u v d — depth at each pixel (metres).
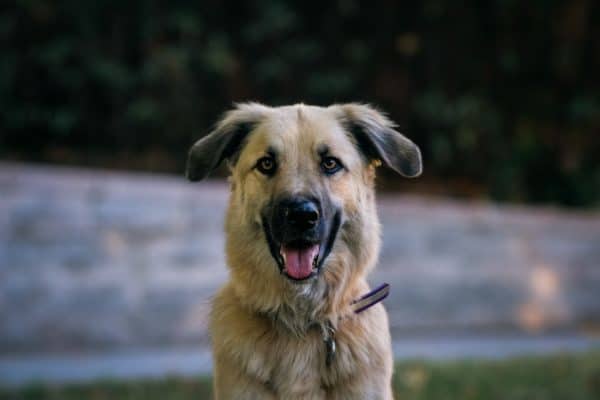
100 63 15.96
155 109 16.06
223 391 5.36
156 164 16.11
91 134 16.30
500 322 14.71
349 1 17.02
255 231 5.48
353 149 5.71
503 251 14.84
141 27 16.34
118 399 8.79
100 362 11.26
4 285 11.93
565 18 17.78
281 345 5.38
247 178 5.55
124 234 12.57
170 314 12.74
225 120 5.98
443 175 17.47
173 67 15.95
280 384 5.32
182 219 12.90
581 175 18.11
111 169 15.79
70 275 12.28
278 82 16.97
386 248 13.91
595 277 15.52
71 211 12.34
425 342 13.27
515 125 18.22
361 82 17.30
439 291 14.28
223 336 5.43
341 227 5.53
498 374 10.10
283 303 5.42
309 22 17.34
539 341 13.62
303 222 5.18
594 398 9.27
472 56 17.81
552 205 18.12
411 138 17.36
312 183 5.36
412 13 17.45
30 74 16.06
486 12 17.70
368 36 17.45
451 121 16.88
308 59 17.05
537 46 17.95
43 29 16.16
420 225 14.20
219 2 17.02
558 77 18.11
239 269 5.54
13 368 10.82
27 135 16.17
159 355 11.83
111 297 12.45
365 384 5.33
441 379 9.72
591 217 15.66
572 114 17.78
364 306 5.45
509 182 17.69
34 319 12.08
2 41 16.06
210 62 16.12
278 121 5.62
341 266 5.52
